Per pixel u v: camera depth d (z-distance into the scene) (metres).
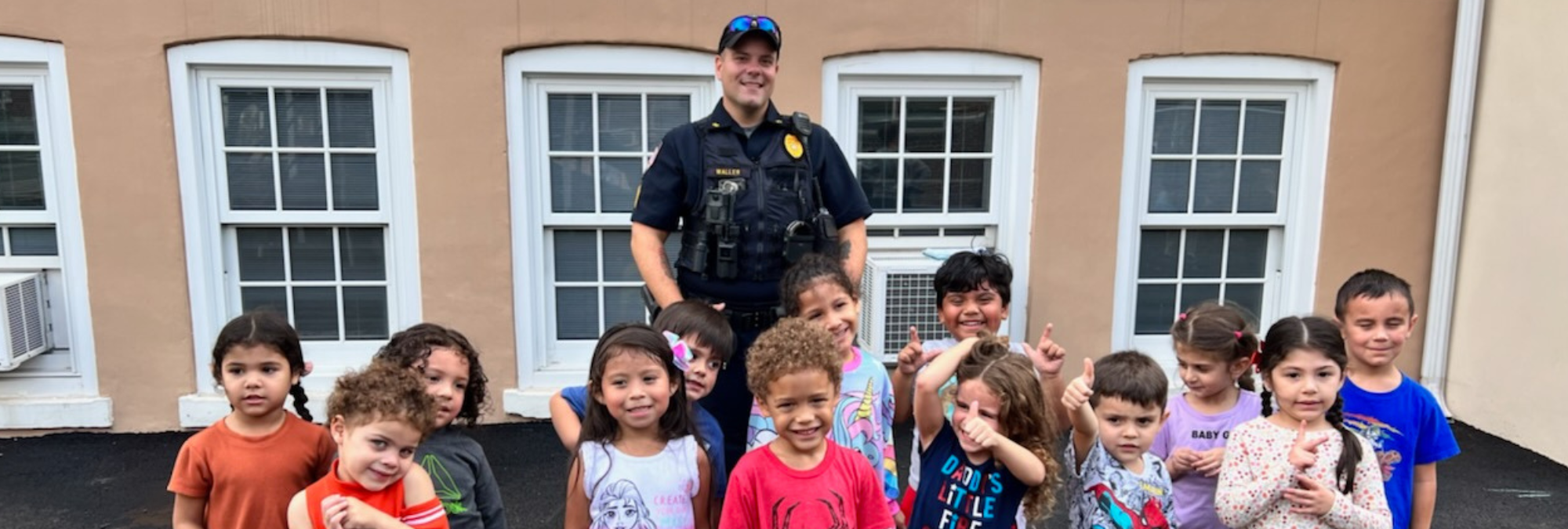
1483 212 4.30
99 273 4.00
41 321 4.05
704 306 2.36
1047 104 4.23
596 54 4.05
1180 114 4.42
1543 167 3.98
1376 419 2.37
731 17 4.06
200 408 4.13
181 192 4.00
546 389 4.32
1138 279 4.61
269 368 2.04
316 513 1.79
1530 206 4.05
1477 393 4.38
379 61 3.96
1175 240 4.60
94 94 3.85
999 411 2.04
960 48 4.16
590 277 4.39
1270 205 4.58
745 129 2.65
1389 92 4.35
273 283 4.21
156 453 3.92
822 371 1.87
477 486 2.18
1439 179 4.45
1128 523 2.07
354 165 4.12
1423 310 4.55
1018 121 4.28
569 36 4.00
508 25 3.96
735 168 2.59
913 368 2.52
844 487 1.93
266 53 3.91
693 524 2.10
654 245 2.65
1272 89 4.41
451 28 3.94
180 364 4.12
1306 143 4.44
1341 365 2.14
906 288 4.19
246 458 2.02
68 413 4.09
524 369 4.29
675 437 2.12
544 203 4.24
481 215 4.11
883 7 4.10
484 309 4.20
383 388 1.77
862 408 2.37
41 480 3.65
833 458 1.96
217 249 4.11
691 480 2.09
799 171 2.64
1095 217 4.36
